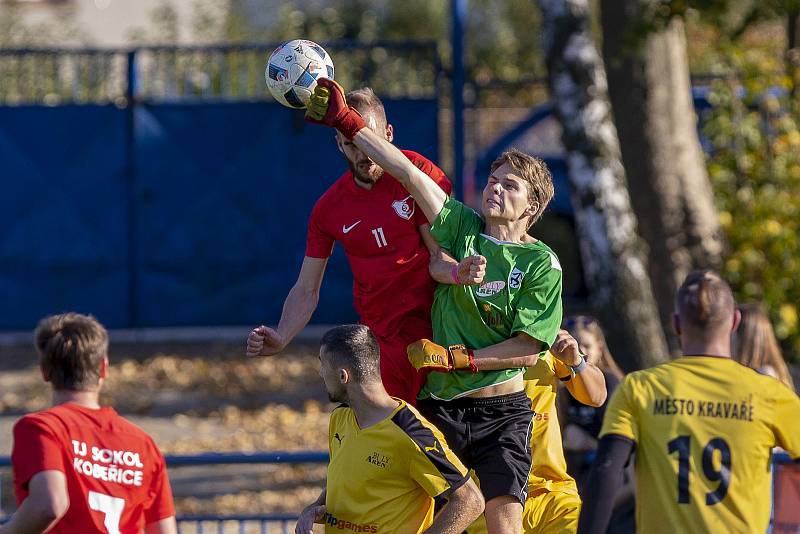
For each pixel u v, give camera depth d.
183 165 54.28
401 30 93.31
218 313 54.81
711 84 51.09
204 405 44.97
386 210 18.20
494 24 91.00
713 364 16.61
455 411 17.97
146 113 54.09
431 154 53.06
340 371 16.77
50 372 16.27
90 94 56.59
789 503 20.41
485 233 17.84
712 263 43.84
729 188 46.22
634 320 37.38
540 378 20.08
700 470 16.08
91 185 54.22
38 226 54.31
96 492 15.83
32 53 54.03
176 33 75.75
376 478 16.66
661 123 43.31
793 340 44.06
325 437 40.44
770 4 41.00
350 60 55.28
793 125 46.06
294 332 19.28
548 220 57.12
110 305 54.66
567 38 37.97
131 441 16.31
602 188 37.59
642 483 16.39
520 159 17.77
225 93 56.22
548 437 20.05
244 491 34.81
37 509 15.15
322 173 54.16
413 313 18.25
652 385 16.56
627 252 37.62
